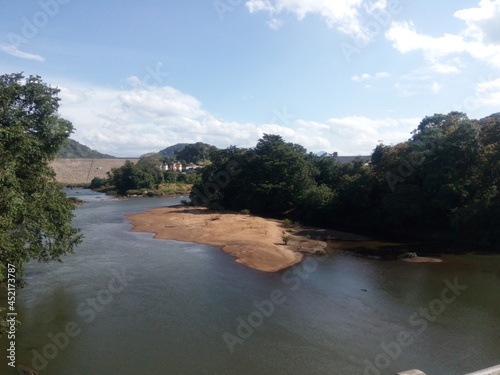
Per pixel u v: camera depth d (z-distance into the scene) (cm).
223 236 3891
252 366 1394
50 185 2181
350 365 1401
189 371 1357
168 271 2644
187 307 1964
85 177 15375
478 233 3441
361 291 2216
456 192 3450
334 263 2866
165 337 1623
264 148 6631
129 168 10594
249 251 3194
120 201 8444
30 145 1964
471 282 2356
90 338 1611
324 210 4909
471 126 3647
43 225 1953
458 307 1953
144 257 3067
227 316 1852
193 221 5006
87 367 1380
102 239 3878
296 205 5797
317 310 1930
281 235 3994
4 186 1589
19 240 1809
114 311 1905
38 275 2519
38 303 2009
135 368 1374
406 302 2033
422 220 3906
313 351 1505
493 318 1812
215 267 2756
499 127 3650
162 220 5181
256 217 5381
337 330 1695
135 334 1652
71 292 2184
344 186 4881
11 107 2166
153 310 1920
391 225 4247
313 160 6462
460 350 1510
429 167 3834
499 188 3384
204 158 16475
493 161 3416
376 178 4412
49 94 2348
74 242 2281
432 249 3341
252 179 6253
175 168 13738
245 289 2259
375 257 3064
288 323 1770
